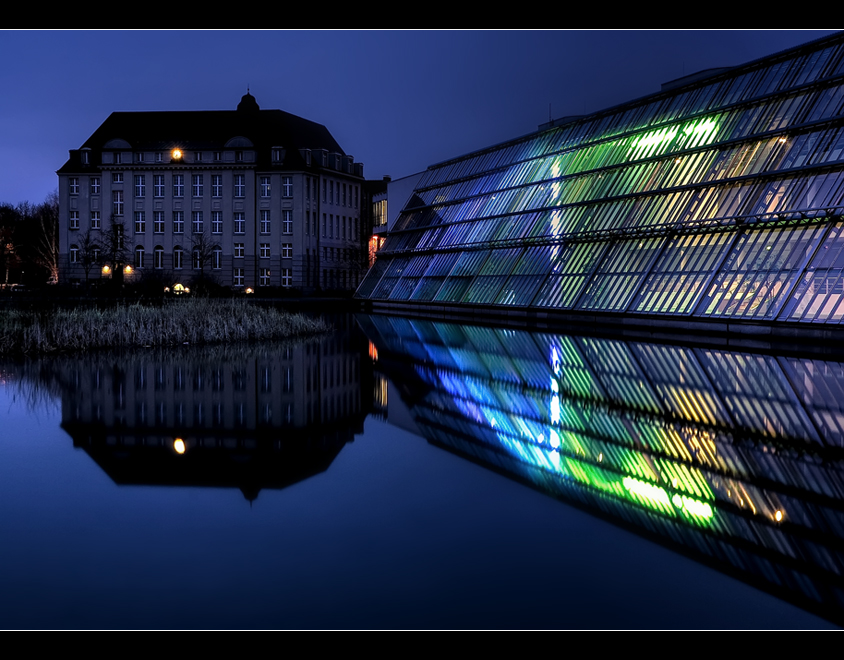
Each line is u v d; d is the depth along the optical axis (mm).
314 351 26641
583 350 25609
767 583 6086
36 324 27359
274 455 10852
